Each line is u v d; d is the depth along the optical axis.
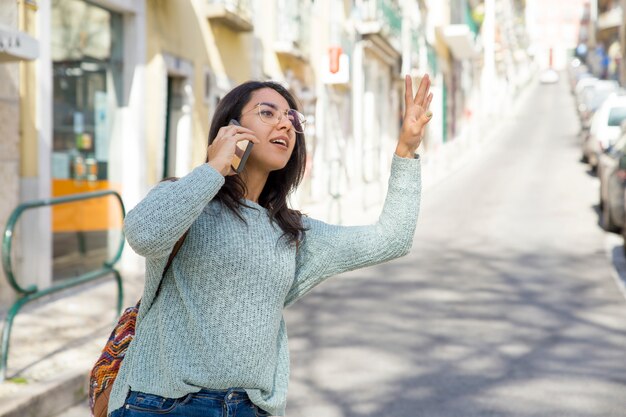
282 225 2.19
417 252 11.03
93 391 2.23
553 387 5.23
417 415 4.70
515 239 12.07
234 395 2.09
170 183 1.96
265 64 16.62
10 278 5.06
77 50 9.49
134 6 10.41
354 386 5.25
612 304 7.79
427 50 34.44
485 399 4.99
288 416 4.67
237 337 2.05
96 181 9.86
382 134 28.08
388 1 26.28
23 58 6.80
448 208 16.25
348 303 7.85
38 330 6.58
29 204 5.28
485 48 42.12
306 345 6.29
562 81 94.44
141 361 2.11
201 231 2.06
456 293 8.34
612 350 6.16
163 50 11.40
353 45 23.58
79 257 9.33
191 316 2.05
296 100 2.34
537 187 19.44
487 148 33.62
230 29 14.35
